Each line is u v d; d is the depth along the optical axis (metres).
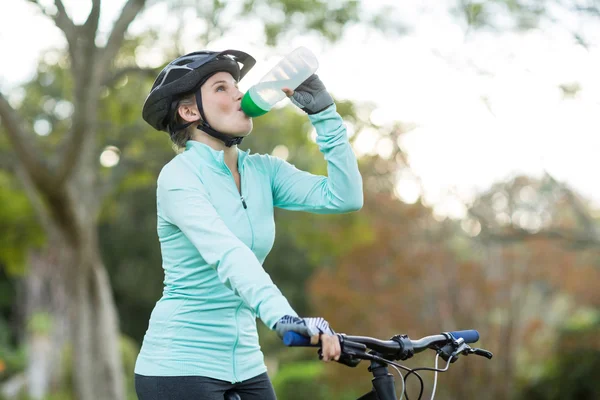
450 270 15.72
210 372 2.46
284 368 20.86
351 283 16.14
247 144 14.74
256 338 2.60
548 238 13.34
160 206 2.49
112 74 12.87
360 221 16.03
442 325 15.69
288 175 2.75
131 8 11.23
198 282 2.48
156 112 2.64
